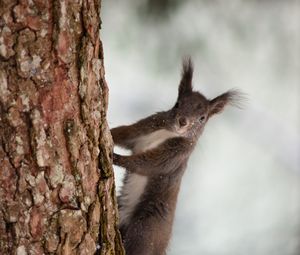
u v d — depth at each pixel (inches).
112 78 559.5
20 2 216.7
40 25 220.5
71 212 235.1
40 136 225.5
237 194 563.5
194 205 541.0
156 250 386.6
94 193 245.3
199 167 549.6
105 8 498.3
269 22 525.7
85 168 239.5
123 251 265.1
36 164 225.8
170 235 395.2
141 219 382.9
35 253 229.8
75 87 232.2
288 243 527.2
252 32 518.9
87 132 239.6
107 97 253.4
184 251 507.8
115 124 527.8
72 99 231.8
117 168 428.8
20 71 219.6
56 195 231.3
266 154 588.7
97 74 244.1
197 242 516.4
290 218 551.8
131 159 374.0
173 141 385.1
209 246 512.1
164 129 388.2
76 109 233.8
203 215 534.0
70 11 227.0
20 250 227.8
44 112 225.1
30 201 226.8
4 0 214.8
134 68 565.0
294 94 581.3
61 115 229.3
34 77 221.6
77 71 232.4
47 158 227.5
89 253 243.8
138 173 377.4
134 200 384.5
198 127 395.5
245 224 542.3
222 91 541.6
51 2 221.8
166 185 386.3
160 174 383.2
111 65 556.4
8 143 221.8
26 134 223.3
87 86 236.8
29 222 227.6
